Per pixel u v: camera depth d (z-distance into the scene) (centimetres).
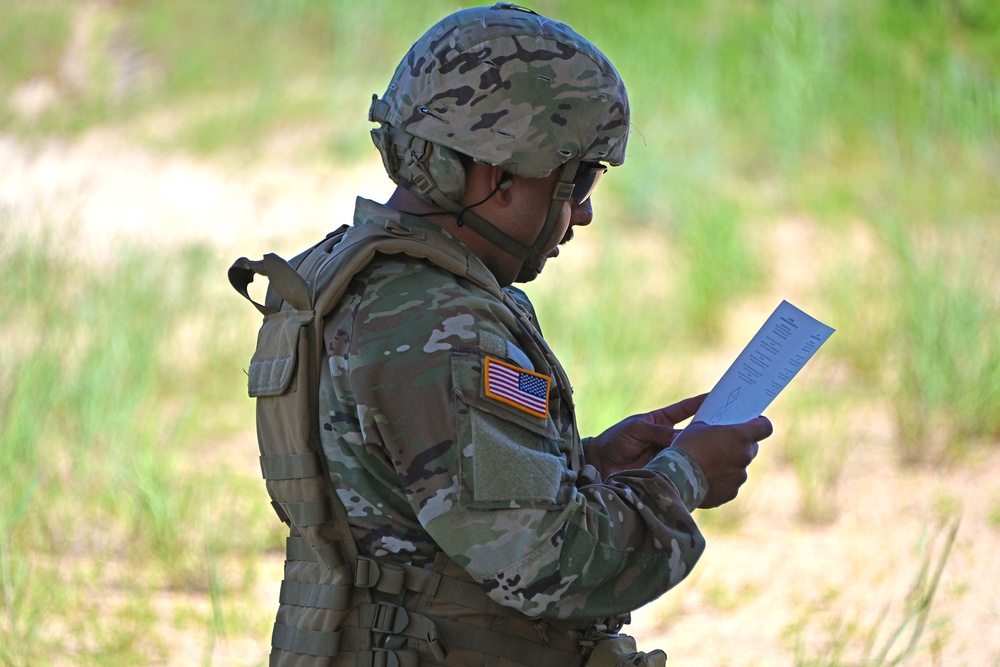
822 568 1486
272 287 629
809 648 1267
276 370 588
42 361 2003
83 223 3138
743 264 2745
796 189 3281
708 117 3603
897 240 2570
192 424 2031
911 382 1939
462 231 603
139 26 4500
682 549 571
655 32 3975
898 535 1572
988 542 1534
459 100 579
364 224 604
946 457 1831
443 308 559
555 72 582
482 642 571
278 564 1512
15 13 4534
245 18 4478
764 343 645
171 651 1243
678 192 3203
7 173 3619
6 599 1266
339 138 3762
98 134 3944
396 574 566
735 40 3953
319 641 571
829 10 3869
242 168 3609
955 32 3850
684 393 2155
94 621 1297
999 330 2069
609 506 566
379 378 549
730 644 1294
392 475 564
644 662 596
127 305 2397
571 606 549
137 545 1523
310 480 572
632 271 2822
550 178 602
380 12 4369
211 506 1634
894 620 1332
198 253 2847
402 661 561
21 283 2447
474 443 538
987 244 2647
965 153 3412
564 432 611
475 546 536
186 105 4141
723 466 605
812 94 3603
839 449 1845
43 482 1658
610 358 2291
